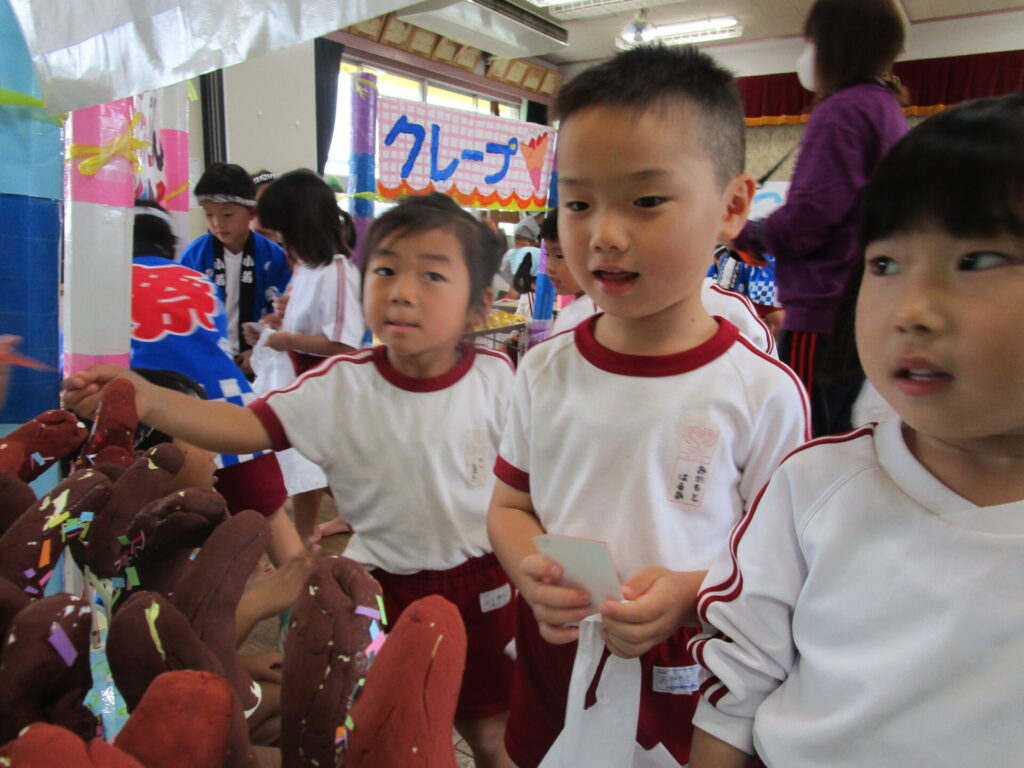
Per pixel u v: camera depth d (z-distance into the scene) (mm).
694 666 802
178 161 2055
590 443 744
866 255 471
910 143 427
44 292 785
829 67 1464
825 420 1468
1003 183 380
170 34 712
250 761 380
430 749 381
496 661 1021
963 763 451
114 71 738
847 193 1401
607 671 691
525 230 4352
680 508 725
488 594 1004
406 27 6020
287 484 1931
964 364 401
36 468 638
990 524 453
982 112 402
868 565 504
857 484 523
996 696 440
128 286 849
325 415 954
